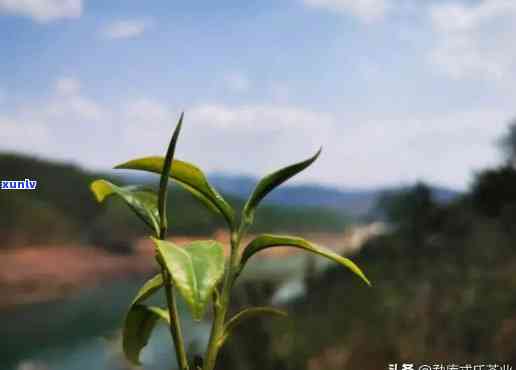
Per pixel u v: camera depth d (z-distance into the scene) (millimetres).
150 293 1670
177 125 1366
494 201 26969
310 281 25297
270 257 55625
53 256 54469
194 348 7652
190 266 1197
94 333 29250
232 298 9547
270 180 1493
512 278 16547
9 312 35719
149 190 1591
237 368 9227
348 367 14281
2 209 60469
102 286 46531
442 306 15828
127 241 57906
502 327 13578
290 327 16875
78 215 66562
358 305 19109
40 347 26469
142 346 1742
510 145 28312
